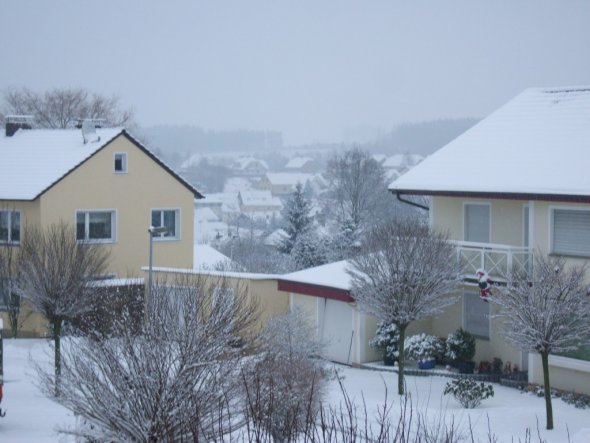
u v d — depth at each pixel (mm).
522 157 25703
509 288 20656
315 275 28734
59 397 11953
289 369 15742
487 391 21797
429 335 26938
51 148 37875
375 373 25859
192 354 11867
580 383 22641
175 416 11523
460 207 27047
